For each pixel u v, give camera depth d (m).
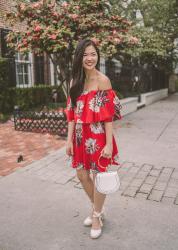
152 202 3.71
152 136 7.42
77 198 3.82
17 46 7.64
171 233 3.04
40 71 12.51
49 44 7.23
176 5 17.92
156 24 17.73
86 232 3.07
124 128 8.47
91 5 7.84
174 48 18.88
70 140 3.01
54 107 9.93
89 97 2.77
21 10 7.66
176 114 11.56
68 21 7.48
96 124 2.81
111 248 2.81
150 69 16.45
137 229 3.12
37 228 3.15
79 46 2.76
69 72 8.30
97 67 2.85
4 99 9.42
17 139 6.88
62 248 2.82
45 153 5.76
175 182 4.33
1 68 9.17
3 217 3.37
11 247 2.83
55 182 4.31
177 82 27.75
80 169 3.00
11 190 4.05
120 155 5.68
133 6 16.83
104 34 7.67
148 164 5.14
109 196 3.85
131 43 8.16
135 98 12.62
